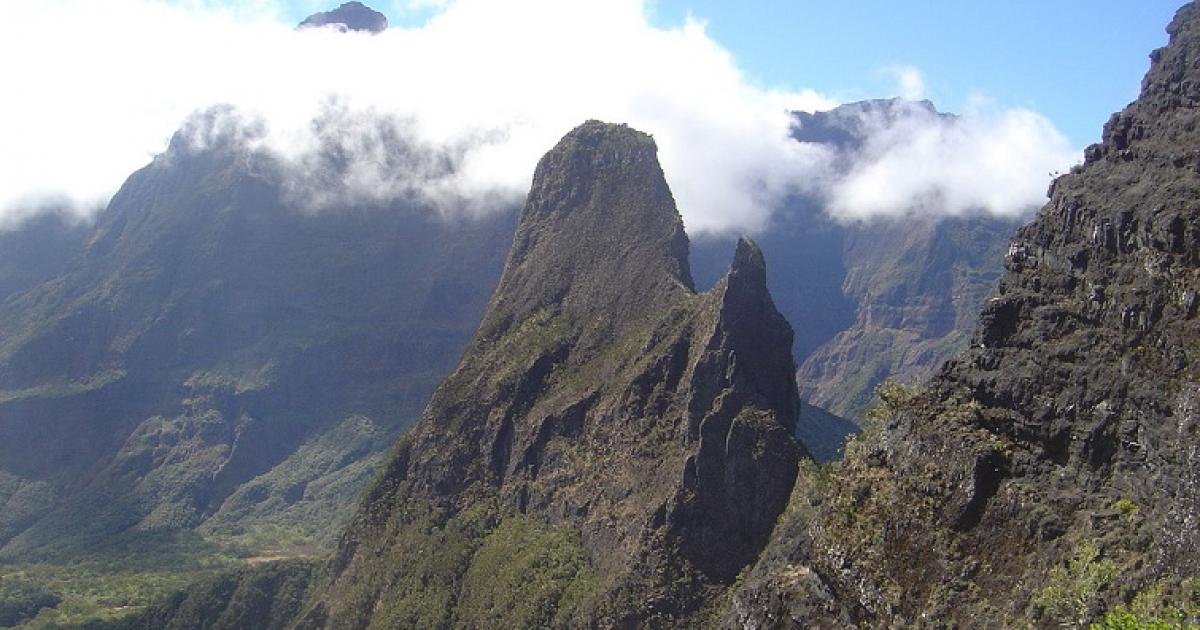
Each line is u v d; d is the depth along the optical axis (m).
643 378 140.88
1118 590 54.75
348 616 159.50
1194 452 55.09
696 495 124.62
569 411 149.75
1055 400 63.06
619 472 136.88
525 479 151.38
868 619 65.50
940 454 66.25
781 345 132.12
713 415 125.75
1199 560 52.59
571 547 136.88
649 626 120.06
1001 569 60.72
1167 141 66.19
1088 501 59.44
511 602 134.75
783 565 77.56
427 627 142.88
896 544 65.81
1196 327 58.28
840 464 78.81
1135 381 59.91
